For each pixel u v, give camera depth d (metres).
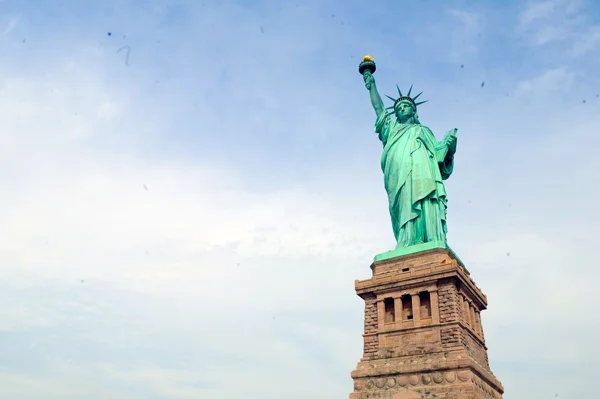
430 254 84.06
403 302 82.88
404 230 89.56
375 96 105.69
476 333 84.06
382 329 81.50
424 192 89.38
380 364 78.38
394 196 92.94
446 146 95.81
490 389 78.56
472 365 71.62
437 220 88.75
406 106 101.31
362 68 109.12
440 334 76.62
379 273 86.38
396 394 74.38
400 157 93.88
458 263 87.19
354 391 77.94
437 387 72.06
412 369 74.75
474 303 88.19
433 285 80.12
